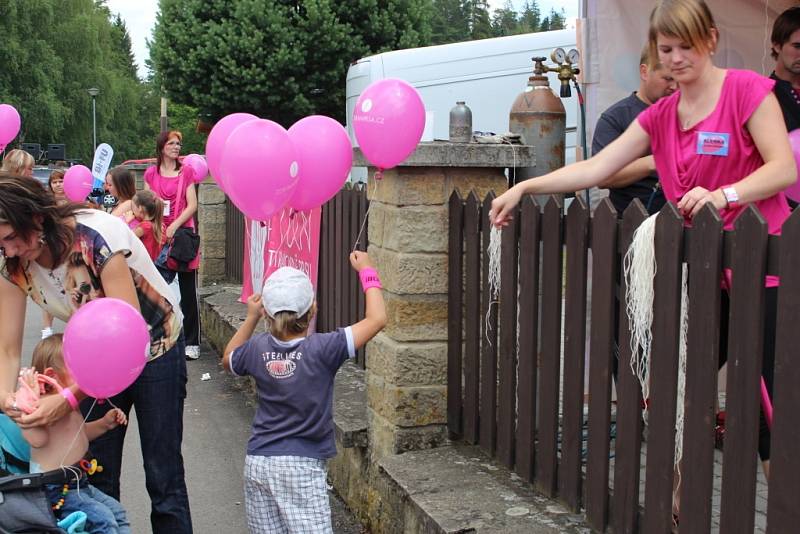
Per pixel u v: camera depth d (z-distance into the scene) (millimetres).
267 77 22938
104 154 10297
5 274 3301
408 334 4215
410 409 4242
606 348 3115
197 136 47219
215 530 4707
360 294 5695
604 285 3100
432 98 11758
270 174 3494
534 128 4703
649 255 2801
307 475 3484
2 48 41281
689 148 2955
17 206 2926
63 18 45906
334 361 3516
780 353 2346
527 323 3623
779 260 2342
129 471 5566
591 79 4758
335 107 23969
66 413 3029
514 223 3688
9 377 3312
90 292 3289
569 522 3316
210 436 6320
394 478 3887
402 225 4156
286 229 6816
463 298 4164
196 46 23281
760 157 2865
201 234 10703
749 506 2459
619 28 4730
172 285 8312
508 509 3447
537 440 3711
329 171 3820
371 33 23531
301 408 3482
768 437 2832
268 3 22672
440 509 3477
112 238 3275
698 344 2627
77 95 45750
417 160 4043
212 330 9203
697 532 2676
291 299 3482
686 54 2816
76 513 2996
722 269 2553
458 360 4191
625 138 3184
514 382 3791
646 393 2930
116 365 2895
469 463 3980
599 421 3176
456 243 4129
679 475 2867
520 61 11734
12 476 2893
